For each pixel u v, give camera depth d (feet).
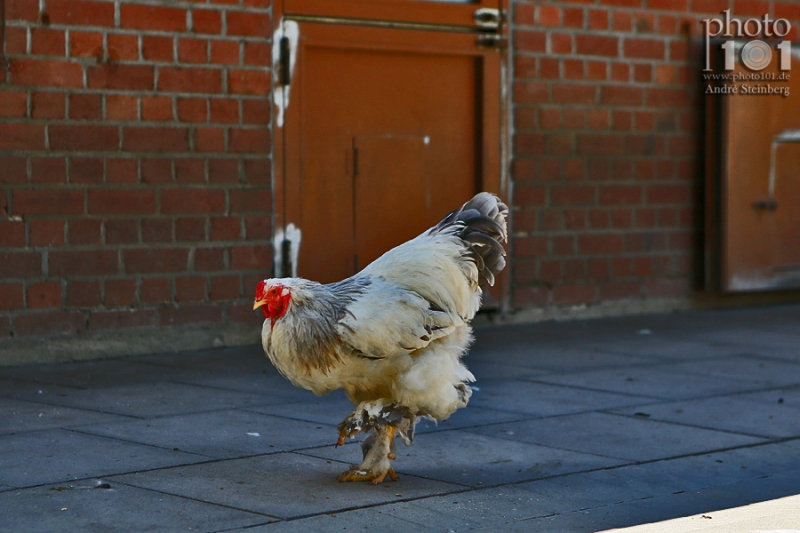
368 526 17.87
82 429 24.41
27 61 32.24
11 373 31.30
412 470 21.70
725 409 27.96
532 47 41.93
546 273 42.96
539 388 30.35
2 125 31.96
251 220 36.47
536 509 19.21
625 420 26.58
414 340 19.36
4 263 32.22
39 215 32.68
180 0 34.71
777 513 19.26
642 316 45.16
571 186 43.29
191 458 22.07
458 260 20.84
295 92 37.06
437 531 17.75
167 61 34.60
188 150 35.17
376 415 19.60
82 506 18.51
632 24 44.34
